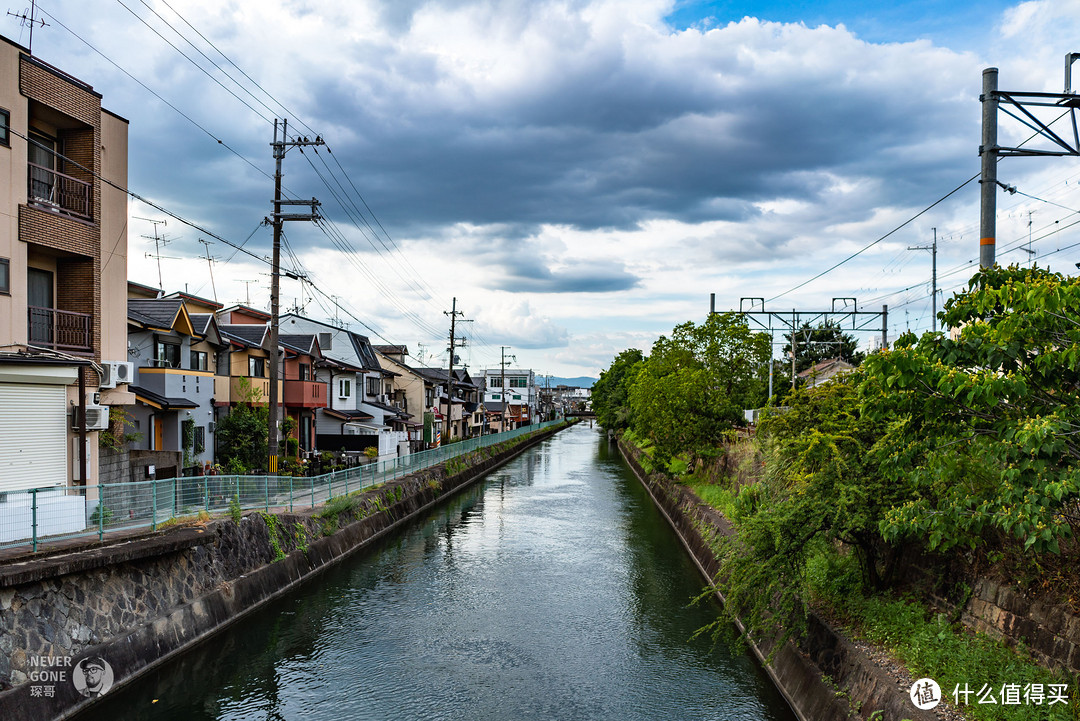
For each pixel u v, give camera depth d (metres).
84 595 10.23
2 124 12.79
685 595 16.66
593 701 10.85
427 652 12.82
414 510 27.70
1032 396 6.40
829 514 9.87
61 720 9.09
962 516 7.21
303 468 24.94
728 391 31.09
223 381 25.11
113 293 15.60
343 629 13.98
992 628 8.34
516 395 105.44
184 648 11.92
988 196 9.61
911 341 7.21
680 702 10.83
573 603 15.93
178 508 13.95
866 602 10.38
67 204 14.46
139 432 18.19
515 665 12.27
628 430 64.88
